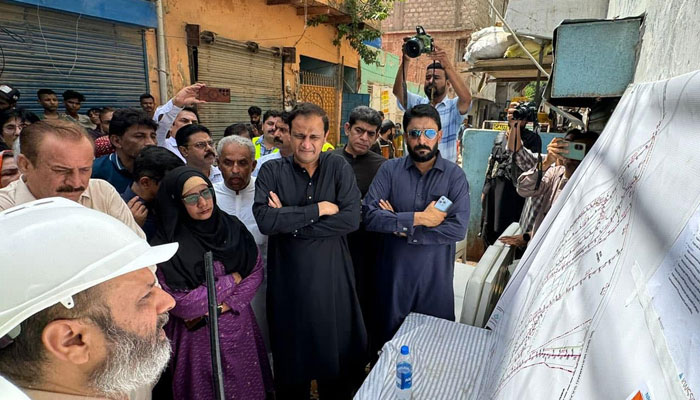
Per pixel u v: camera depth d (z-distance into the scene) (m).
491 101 14.51
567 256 1.08
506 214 3.52
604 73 1.58
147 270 0.82
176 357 1.69
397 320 2.09
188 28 5.54
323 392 2.15
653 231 0.66
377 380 1.36
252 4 6.74
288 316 1.91
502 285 2.24
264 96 7.31
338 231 1.83
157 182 1.88
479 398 1.18
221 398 0.99
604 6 2.59
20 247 0.65
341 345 1.99
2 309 0.62
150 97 4.74
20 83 3.92
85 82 4.46
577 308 0.81
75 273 0.67
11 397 0.57
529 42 3.47
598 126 2.07
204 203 1.61
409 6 14.79
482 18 14.23
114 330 0.73
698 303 0.45
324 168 1.91
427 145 1.91
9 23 3.79
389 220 1.93
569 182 1.69
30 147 1.32
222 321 1.70
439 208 1.91
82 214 0.74
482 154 4.47
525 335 1.02
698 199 0.56
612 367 0.57
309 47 8.49
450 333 1.62
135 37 4.93
